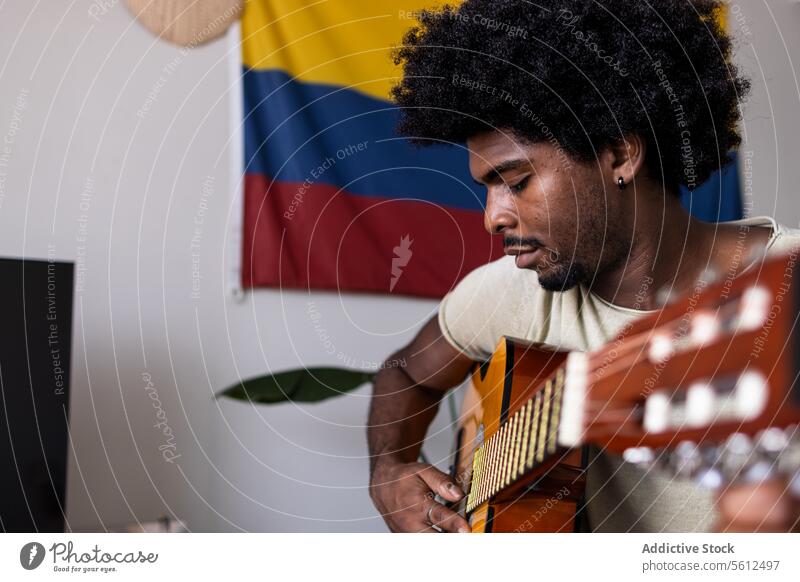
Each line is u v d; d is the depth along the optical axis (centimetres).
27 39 152
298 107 155
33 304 117
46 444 116
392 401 109
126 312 156
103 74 155
